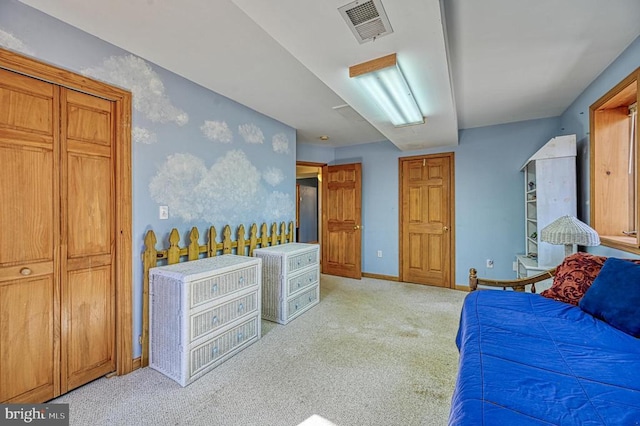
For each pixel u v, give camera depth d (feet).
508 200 13.05
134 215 7.02
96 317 6.51
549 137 12.14
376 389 6.23
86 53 6.10
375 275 16.52
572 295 6.35
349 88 7.18
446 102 8.32
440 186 14.64
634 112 7.96
